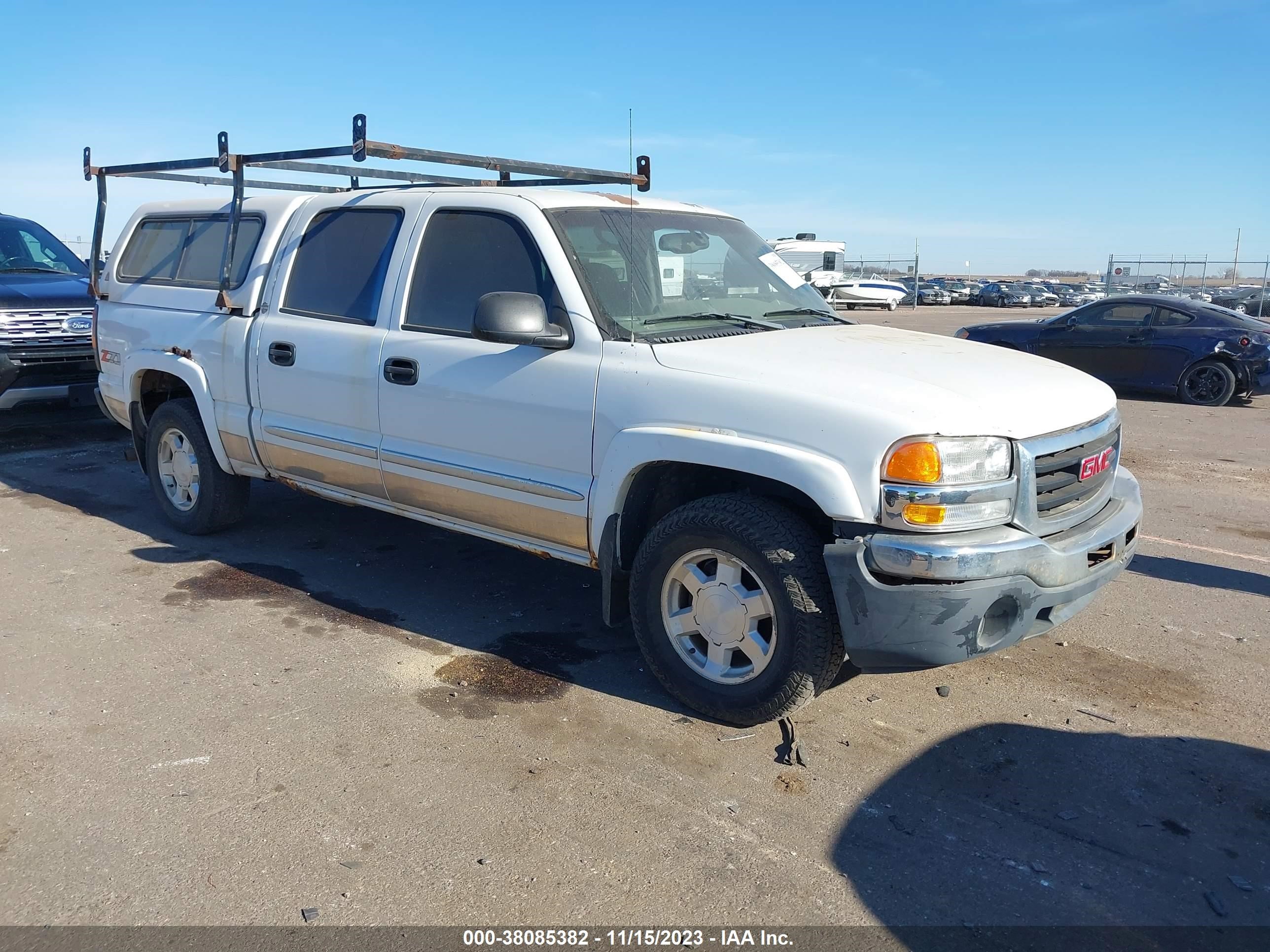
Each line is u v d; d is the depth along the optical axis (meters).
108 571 5.33
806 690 3.46
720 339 3.86
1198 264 34.22
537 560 5.64
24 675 4.04
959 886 2.79
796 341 3.91
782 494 3.57
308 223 5.02
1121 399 13.58
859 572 3.17
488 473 4.15
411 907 2.67
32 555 5.57
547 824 3.05
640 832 3.03
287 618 4.71
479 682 4.04
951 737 3.64
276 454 5.13
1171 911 2.71
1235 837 3.05
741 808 3.16
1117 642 4.55
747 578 3.60
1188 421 11.58
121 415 6.26
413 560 5.59
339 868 2.83
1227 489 7.80
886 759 3.48
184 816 3.07
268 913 2.64
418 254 4.47
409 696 3.91
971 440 3.18
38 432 9.17
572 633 4.58
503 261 4.17
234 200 5.18
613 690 3.99
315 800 3.17
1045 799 3.24
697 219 4.75
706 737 3.61
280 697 3.88
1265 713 3.86
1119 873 2.87
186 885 2.75
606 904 2.70
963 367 3.67
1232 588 5.30
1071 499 3.59
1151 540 6.25
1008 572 3.17
